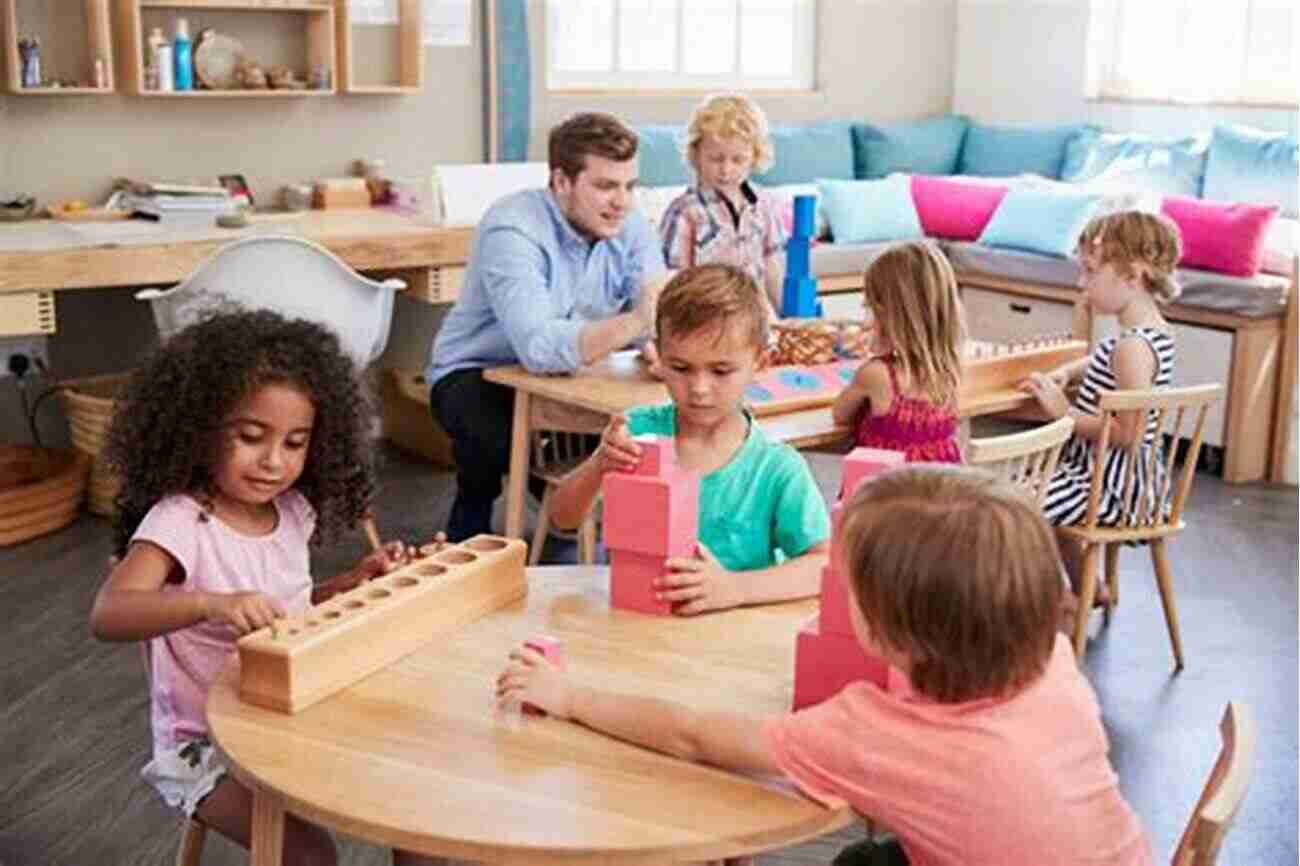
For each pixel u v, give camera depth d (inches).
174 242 166.2
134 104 190.7
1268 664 137.2
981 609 51.1
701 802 54.3
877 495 54.1
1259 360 195.0
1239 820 109.3
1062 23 267.1
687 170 242.1
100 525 169.2
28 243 162.1
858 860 67.1
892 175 257.8
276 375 72.0
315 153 205.5
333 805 53.5
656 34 253.4
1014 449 114.2
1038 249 230.8
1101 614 148.5
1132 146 247.0
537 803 53.9
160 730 75.5
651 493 70.9
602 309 139.6
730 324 76.7
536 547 140.2
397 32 208.4
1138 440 129.2
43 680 129.8
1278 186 223.3
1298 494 191.9
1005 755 52.0
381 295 157.0
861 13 272.4
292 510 77.6
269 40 199.6
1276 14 234.4
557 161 132.3
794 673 63.2
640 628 70.4
